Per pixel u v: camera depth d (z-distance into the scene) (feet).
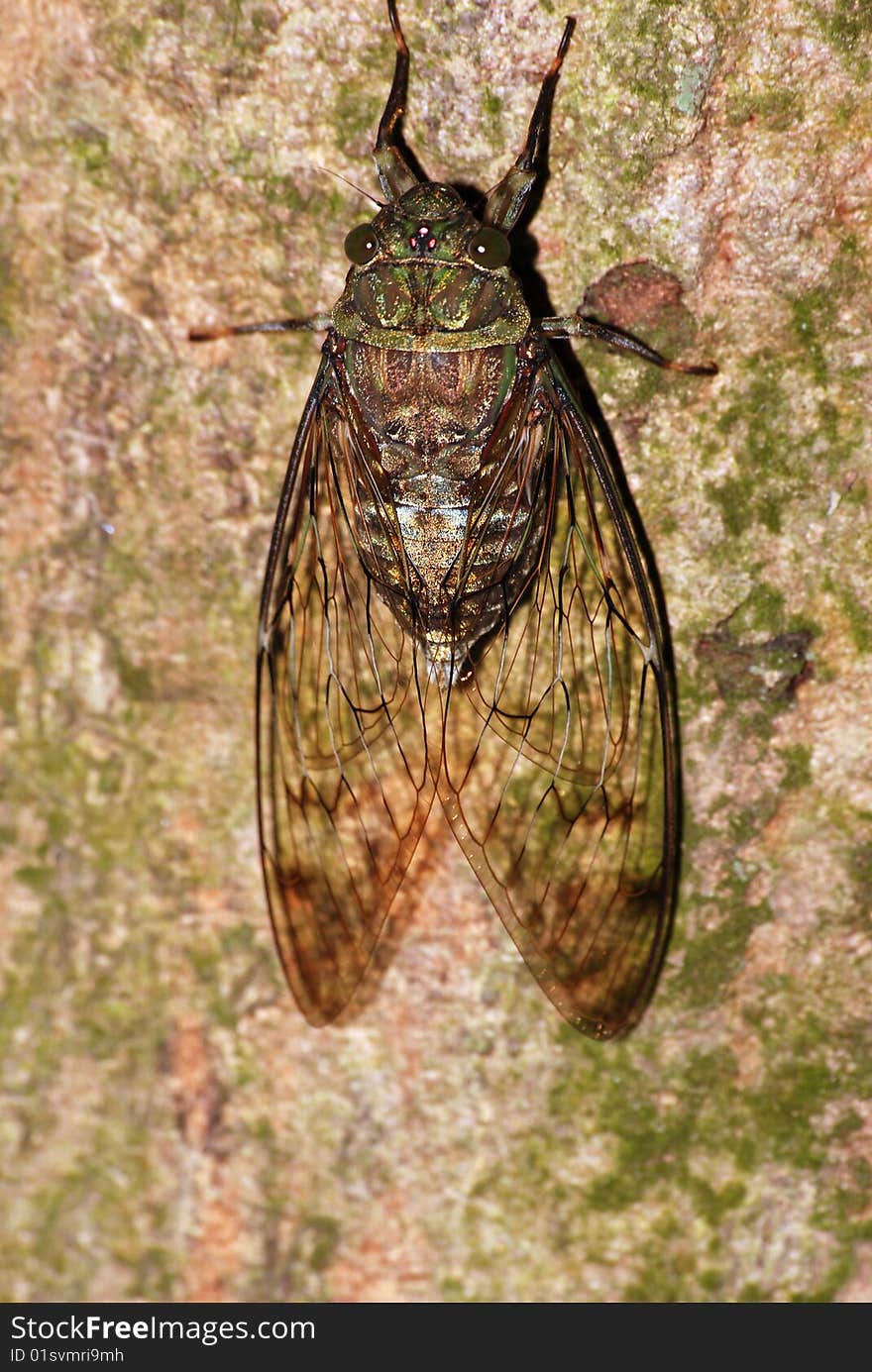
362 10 1.36
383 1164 1.40
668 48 1.35
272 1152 1.41
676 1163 1.40
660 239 1.36
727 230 1.36
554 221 1.37
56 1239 1.42
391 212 1.35
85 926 1.41
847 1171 1.39
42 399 1.40
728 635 1.38
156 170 1.38
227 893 1.41
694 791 1.39
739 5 1.35
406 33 1.36
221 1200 1.41
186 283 1.38
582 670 1.37
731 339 1.37
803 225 1.36
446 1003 1.40
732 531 1.38
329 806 1.39
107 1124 1.42
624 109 1.36
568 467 1.36
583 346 1.37
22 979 1.42
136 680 1.41
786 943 1.39
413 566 1.36
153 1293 1.41
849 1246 1.39
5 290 1.39
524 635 1.37
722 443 1.37
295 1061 1.41
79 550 1.40
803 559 1.38
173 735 1.41
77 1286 1.41
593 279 1.37
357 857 1.39
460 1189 1.40
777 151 1.36
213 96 1.37
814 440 1.37
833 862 1.39
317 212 1.38
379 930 1.39
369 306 1.35
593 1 1.35
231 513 1.40
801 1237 1.39
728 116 1.35
